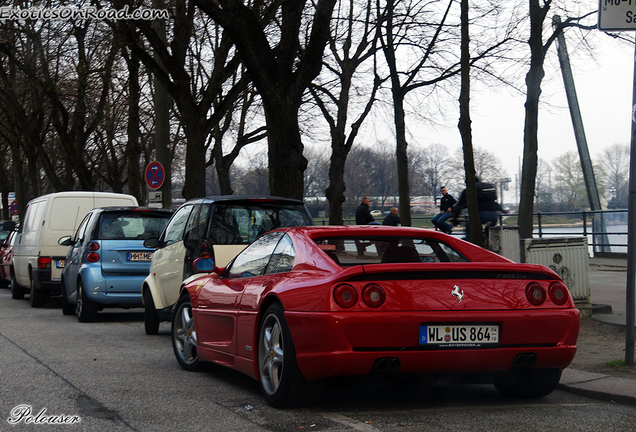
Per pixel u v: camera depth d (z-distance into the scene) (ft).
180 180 175.83
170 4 63.41
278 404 16.43
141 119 117.19
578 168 170.60
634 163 21.07
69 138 89.61
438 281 15.55
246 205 28.53
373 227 18.69
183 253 28.86
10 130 110.93
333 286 15.08
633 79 21.12
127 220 38.29
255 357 17.61
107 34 64.08
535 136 36.81
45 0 66.64
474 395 18.52
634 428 14.66
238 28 40.91
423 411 16.38
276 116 42.68
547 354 16.02
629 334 21.26
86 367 22.58
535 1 36.86
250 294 18.40
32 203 52.47
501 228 35.37
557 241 32.14
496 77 52.75
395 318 14.87
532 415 15.97
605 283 48.47
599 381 19.08
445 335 15.24
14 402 17.22
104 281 36.73
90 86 73.46
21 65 82.43
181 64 57.21
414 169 209.15
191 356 22.74
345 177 192.85
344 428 14.56
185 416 15.79
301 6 42.96
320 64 42.93
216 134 91.35
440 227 54.65
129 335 31.99
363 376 15.93
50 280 45.32
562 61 48.96
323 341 14.92
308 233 18.06
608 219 72.49
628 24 21.06
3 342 28.66
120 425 14.97
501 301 15.74
